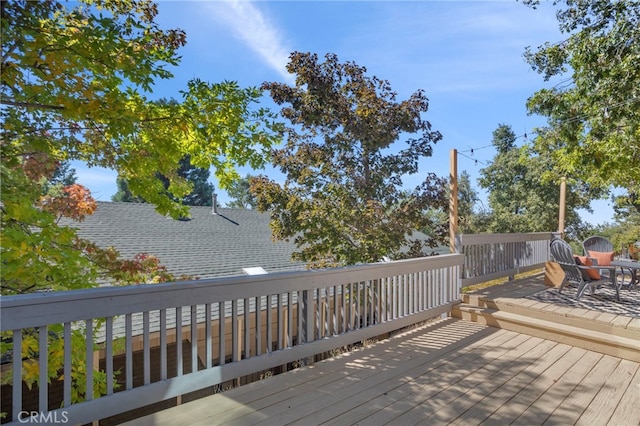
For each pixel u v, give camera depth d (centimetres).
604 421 243
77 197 385
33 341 284
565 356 364
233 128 383
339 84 739
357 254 705
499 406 261
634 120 579
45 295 200
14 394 192
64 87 300
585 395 280
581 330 399
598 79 614
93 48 294
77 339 315
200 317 545
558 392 285
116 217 903
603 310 441
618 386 297
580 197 1581
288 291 322
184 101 371
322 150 734
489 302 502
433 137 766
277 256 909
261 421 236
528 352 374
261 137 411
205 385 267
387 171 750
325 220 708
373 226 718
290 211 722
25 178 327
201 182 2566
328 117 712
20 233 276
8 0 274
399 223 727
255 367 296
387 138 711
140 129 356
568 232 1934
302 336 338
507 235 691
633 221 1673
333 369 327
